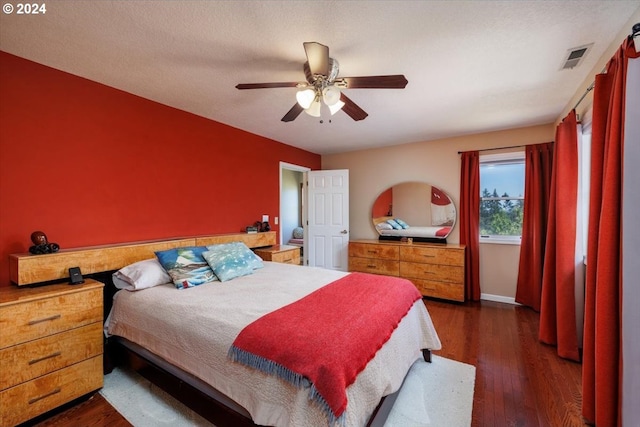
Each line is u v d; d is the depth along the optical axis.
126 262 2.42
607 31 1.75
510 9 1.56
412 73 2.28
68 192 2.27
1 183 1.95
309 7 1.54
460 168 4.20
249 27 1.71
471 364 2.35
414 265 4.16
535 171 3.57
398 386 1.70
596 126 1.64
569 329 2.42
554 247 2.71
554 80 2.40
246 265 2.70
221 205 3.54
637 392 1.32
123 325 2.09
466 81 2.42
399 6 1.53
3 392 1.58
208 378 1.55
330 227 5.02
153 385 2.09
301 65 2.15
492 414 1.78
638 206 1.32
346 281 2.34
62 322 1.82
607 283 1.48
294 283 2.35
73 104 2.29
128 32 1.76
